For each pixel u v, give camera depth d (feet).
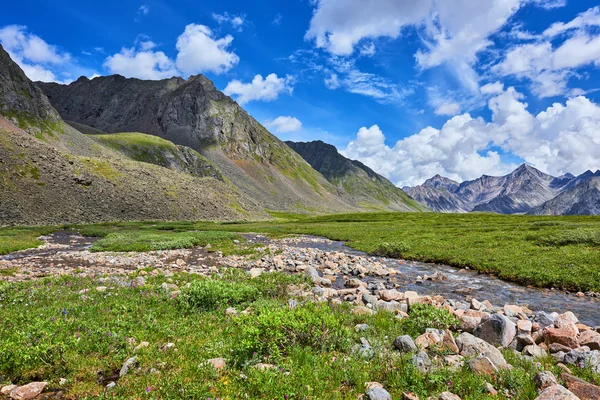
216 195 428.97
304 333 26.73
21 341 24.12
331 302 42.45
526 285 61.67
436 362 23.13
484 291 56.95
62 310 33.32
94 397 19.29
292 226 261.65
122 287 47.62
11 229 168.86
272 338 25.50
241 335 27.27
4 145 253.65
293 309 32.94
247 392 19.20
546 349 27.22
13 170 238.07
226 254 99.66
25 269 69.46
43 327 27.99
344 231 187.21
